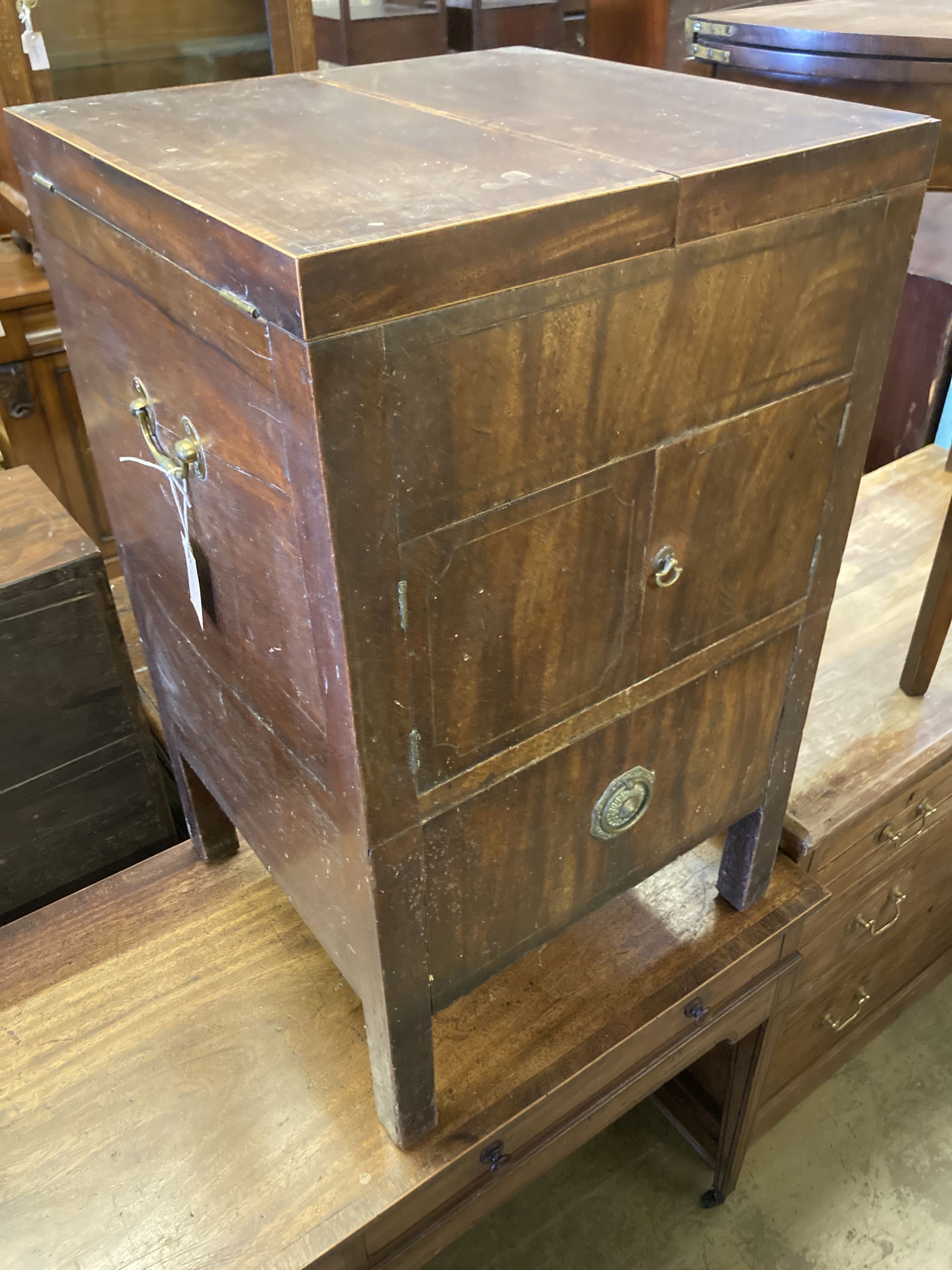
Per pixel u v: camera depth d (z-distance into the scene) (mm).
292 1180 835
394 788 645
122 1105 892
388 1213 822
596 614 690
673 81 811
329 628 570
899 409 1962
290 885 852
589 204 521
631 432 625
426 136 648
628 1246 1377
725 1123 1320
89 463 2129
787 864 1133
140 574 879
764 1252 1364
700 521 712
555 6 1905
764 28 1080
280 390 502
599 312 561
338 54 1907
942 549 1196
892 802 1213
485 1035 940
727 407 671
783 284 645
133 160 593
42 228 735
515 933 814
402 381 503
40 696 1221
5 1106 891
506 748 696
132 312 644
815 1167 1460
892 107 1018
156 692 1003
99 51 1721
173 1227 807
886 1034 1640
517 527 604
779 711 911
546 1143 930
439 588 589
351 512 522
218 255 503
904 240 702
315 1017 960
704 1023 1031
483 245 493
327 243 453
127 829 1400
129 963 1013
